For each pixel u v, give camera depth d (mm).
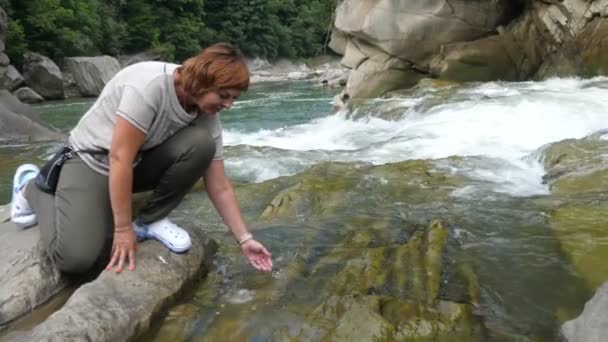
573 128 6141
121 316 2180
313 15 47031
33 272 2531
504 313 2287
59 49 23797
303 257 2861
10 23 21172
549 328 2164
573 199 3670
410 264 2738
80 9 27172
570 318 2232
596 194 3719
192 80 2244
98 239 2508
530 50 12289
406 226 3324
